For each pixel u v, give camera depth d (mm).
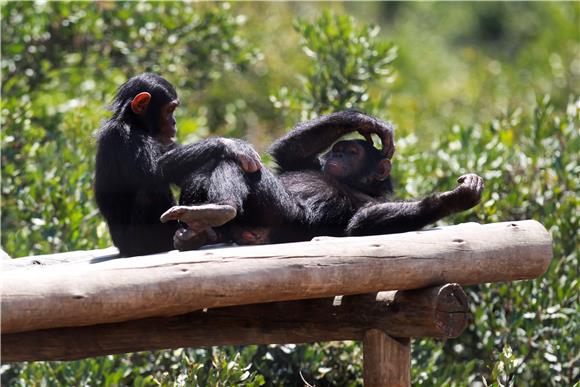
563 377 14781
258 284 8789
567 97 30484
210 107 26188
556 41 33438
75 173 16266
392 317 9812
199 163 10422
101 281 8156
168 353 14234
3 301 7703
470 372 14875
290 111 18688
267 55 26547
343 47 18094
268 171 10836
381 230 10914
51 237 15523
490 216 15914
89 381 13773
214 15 20969
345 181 12242
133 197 10742
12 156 17250
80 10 20453
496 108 30000
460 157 17031
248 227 10797
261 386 13883
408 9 44719
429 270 9633
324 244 9297
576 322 14961
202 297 8570
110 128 10781
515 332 14961
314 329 10180
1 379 14398
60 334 9273
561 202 16625
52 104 21156
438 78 34875
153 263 8477
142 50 20906
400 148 17500
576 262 15828
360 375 14523
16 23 20031
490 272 10062
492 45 43375
